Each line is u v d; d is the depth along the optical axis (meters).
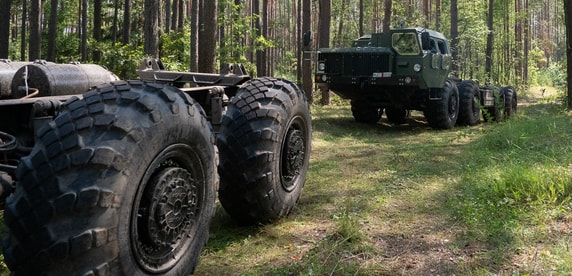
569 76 13.78
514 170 4.94
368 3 39.25
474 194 4.78
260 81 4.02
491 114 13.49
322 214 4.36
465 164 6.38
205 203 2.82
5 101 2.62
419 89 11.25
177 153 2.51
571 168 5.19
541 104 17.38
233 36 20.06
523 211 4.07
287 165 4.02
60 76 3.29
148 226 2.31
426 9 34.00
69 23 32.81
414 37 10.77
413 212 4.39
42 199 1.96
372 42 11.38
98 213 2.00
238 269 3.19
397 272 3.11
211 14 12.62
